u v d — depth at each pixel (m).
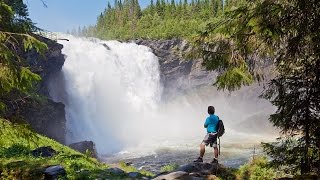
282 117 8.58
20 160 11.68
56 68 38.91
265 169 11.23
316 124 8.20
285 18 6.75
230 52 6.81
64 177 10.32
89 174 11.21
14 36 8.88
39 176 10.02
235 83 6.77
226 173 11.61
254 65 7.19
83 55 52.06
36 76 8.63
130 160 32.56
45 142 18.03
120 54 60.38
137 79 62.41
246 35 6.70
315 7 6.58
